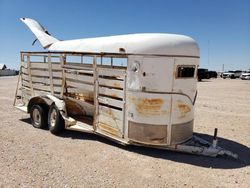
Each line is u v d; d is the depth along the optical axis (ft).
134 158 15.97
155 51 15.78
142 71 16.01
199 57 17.54
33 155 15.89
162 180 13.20
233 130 23.62
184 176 13.73
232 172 14.39
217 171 14.46
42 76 23.18
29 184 12.33
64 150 16.93
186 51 16.31
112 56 17.33
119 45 17.11
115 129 17.56
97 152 16.75
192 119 17.63
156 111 16.10
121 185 12.53
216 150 16.28
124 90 16.80
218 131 23.22
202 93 55.72
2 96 41.83
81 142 18.67
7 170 13.73
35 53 23.50
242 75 134.21
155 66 15.87
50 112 20.94
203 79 129.70
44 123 21.86
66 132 21.11
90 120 21.62
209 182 13.15
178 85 16.25
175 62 15.97
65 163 14.84
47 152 16.47
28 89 25.16
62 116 19.72
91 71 18.94
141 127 16.35
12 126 22.56
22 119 25.31
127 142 16.89
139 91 16.16
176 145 16.65
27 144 17.88
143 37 16.34
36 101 22.52
